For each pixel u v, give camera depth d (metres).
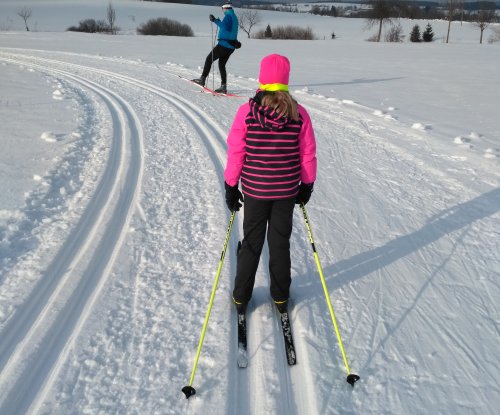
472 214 4.23
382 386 2.28
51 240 3.57
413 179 5.09
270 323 2.77
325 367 2.40
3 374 2.31
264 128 2.36
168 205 4.31
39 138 6.06
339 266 3.38
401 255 3.54
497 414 2.12
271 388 2.28
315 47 28.62
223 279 3.17
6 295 2.89
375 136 6.75
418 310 2.88
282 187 2.47
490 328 2.73
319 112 8.30
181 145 6.11
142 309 2.84
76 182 4.74
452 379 2.33
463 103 9.40
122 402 2.17
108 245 3.57
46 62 15.16
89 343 2.54
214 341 2.58
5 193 4.29
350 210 4.33
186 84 11.10
